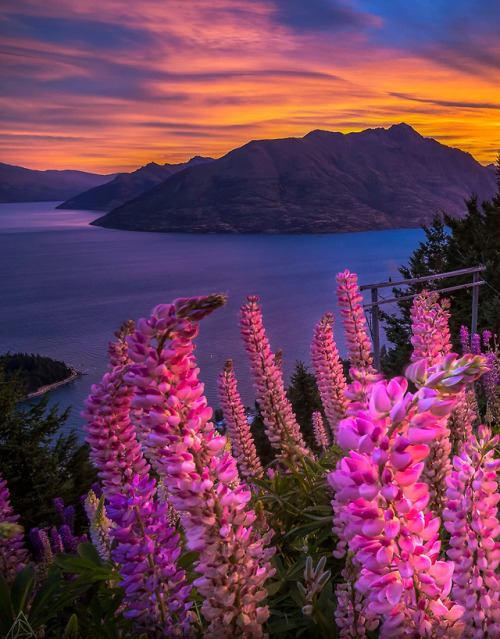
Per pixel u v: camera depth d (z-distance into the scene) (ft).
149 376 4.59
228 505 4.96
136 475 6.14
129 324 6.81
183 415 4.77
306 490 9.74
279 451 13.57
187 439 4.70
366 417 3.78
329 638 5.82
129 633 6.11
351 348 13.58
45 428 61.26
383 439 3.56
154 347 4.70
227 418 13.44
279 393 13.33
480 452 4.67
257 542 5.05
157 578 5.71
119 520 5.75
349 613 5.32
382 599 3.82
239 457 13.33
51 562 9.46
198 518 4.83
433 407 3.41
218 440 4.88
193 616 5.89
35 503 55.57
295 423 13.53
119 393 6.19
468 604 4.43
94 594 7.22
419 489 3.64
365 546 3.78
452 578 4.55
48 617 6.24
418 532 3.70
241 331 13.34
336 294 13.65
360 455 3.75
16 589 6.23
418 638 3.92
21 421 60.23
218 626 4.81
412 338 10.76
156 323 4.54
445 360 3.51
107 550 9.04
